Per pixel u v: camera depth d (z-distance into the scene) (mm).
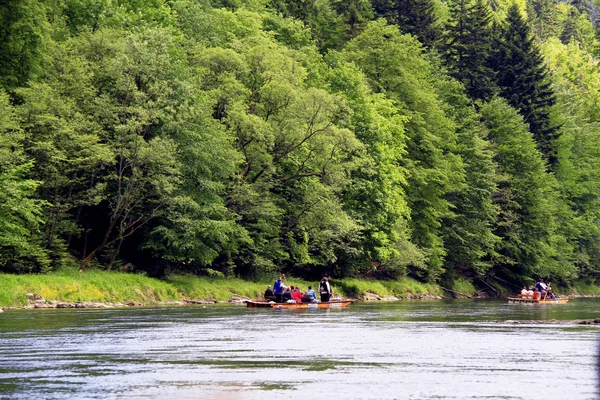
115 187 63688
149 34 65750
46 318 44281
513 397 21656
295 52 77625
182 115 62875
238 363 27375
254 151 72062
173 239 63688
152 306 58188
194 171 64938
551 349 31797
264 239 72875
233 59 71812
